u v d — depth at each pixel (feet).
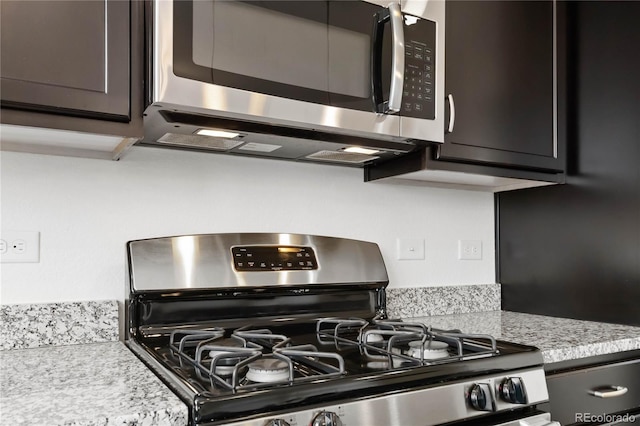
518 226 6.38
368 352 3.85
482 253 6.56
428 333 4.08
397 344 4.16
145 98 3.38
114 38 3.27
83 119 3.24
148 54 3.37
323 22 3.94
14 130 3.22
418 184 5.91
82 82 3.16
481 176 5.25
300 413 2.74
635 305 5.06
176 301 4.25
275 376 3.07
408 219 5.98
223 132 3.92
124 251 4.38
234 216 4.89
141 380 2.95
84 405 2.48
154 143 4.35
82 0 3.19
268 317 4.66
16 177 3.99
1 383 2.88
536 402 3.62
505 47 5.23
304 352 3.26
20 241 3.98
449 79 4.79
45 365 3.33
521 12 5.39
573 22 5.77
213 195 4.80
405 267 5.94
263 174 5.07
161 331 4.16
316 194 5.38
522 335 4.61
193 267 4.26
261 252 4.61
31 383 2.88
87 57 3.18
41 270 4.05
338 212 5.50
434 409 3.19
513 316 5.92
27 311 3.90
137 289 4.02
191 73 3.36
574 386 4.14
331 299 4.99
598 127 5.46
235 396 2.62
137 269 4.06
